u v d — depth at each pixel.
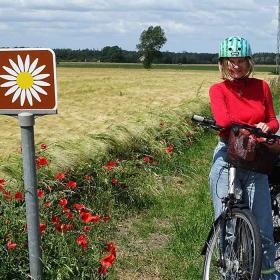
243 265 3.78
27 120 3.46
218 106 3.95
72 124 16.47
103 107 24.97
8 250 4.02
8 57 3.45
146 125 10.33
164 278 4.75
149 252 5.34
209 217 6.29
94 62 157.00
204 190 7.68
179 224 6.15
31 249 3.70
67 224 4.90
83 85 50.28
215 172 4.09
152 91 39.81
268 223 4.07
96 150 7.70
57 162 6.64
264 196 4.04
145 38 133.88
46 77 3.43
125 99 31.38
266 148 3.74
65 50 158.88
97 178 6.82
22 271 3.95
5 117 20.42
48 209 5.04
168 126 10.99
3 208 4.51
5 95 3.49
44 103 3.45
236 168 3.94
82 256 4.34
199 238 5.64
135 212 6.69
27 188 3.59
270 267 4.07
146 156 8.67
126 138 8.78
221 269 4.05
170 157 9.14
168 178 8.45
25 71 3.45
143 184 7.29
